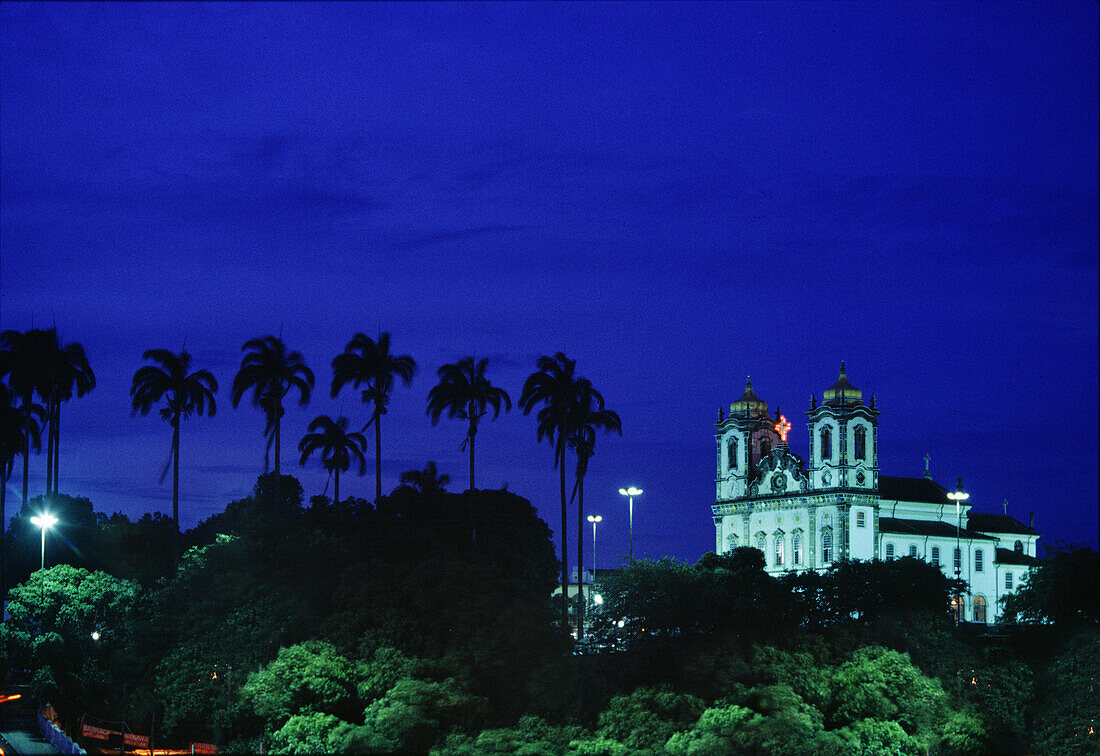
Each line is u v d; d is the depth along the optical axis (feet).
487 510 618.85
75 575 555.28
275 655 468.34
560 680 451.12
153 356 611.88
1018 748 509.76
